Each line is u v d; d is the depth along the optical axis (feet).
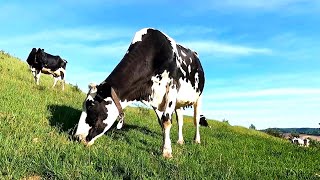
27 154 6.15
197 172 6.43
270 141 15.49
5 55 26.76
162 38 8.35
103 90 7.70
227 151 9.99
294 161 9.95
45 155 6.20
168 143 7.96
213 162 7.73
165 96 8.18
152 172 6.04
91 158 6.56
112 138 8.98
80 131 7.77
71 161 6.14
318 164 9.95
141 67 8.02
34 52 21.62
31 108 10.11
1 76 15.43
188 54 9.52
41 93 13.67
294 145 14.67
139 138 9.73
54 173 5.41
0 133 7.06
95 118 7.80
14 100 10.50
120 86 7.86
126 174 5.80
